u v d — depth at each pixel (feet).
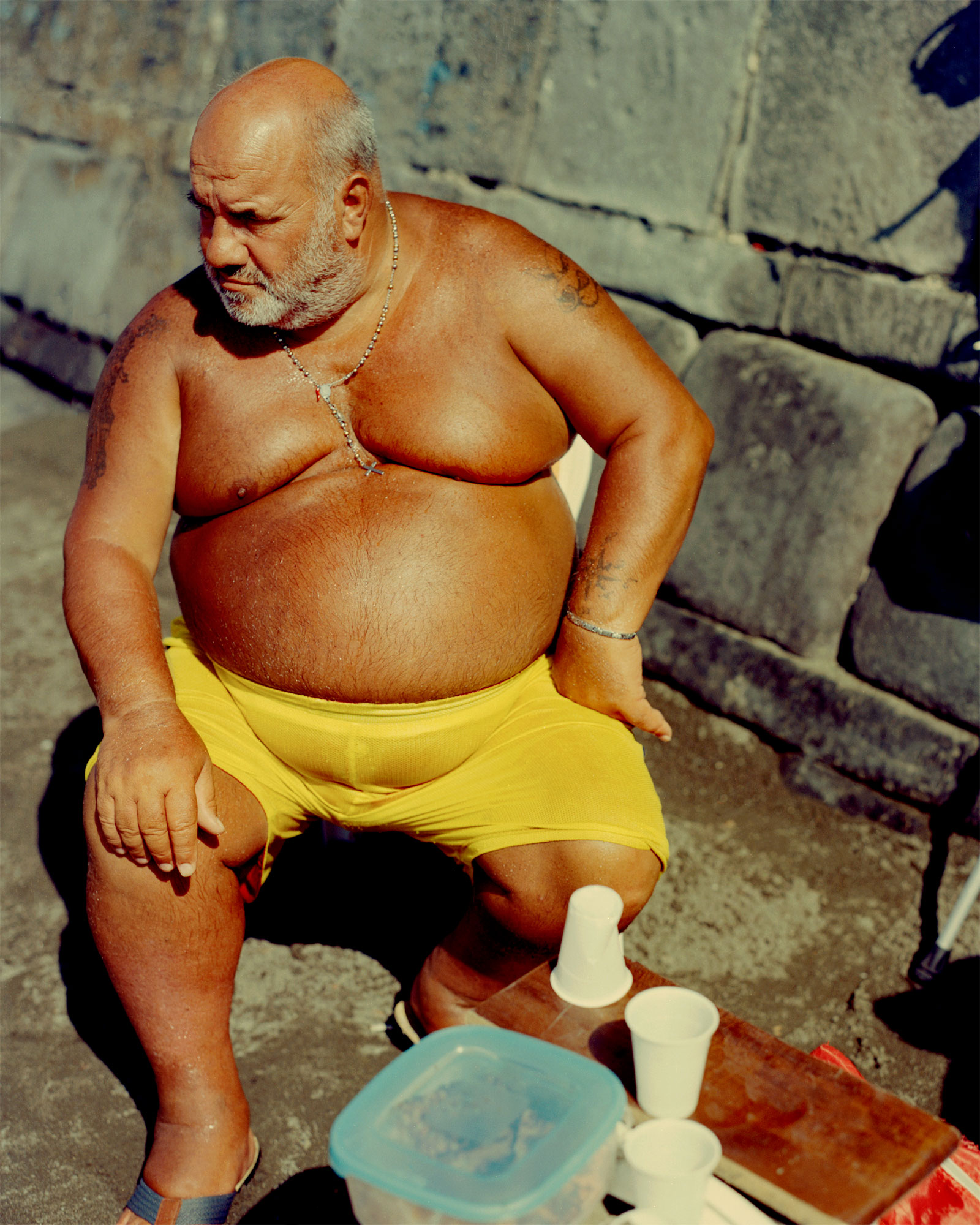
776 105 9.50
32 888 7.89
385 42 12.75
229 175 5.14
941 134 8.54
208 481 5.83
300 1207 5.63
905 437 8.99
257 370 5.78
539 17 11.14
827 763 9.10
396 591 5.52
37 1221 5.57
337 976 7.20
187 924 5.38
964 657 8.45
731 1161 3.84
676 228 10.36
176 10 15.66
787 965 7.43
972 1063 6.72
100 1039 6.69
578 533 10.75
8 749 9.36
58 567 12.25
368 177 5.51
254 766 5.93
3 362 18.54
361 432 5.81
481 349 5.76
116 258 16.63
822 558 9.20
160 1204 5.20
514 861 5.52
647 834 5.40
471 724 5.81
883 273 9.12
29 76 18.43
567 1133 3.72
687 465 5.95
